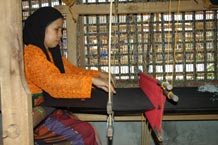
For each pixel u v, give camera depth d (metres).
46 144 1.43
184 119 1.97
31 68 1.46
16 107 0.98
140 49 2.23
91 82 1.42
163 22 2.19
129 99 1.62
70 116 1.66
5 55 0.95
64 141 1.45
